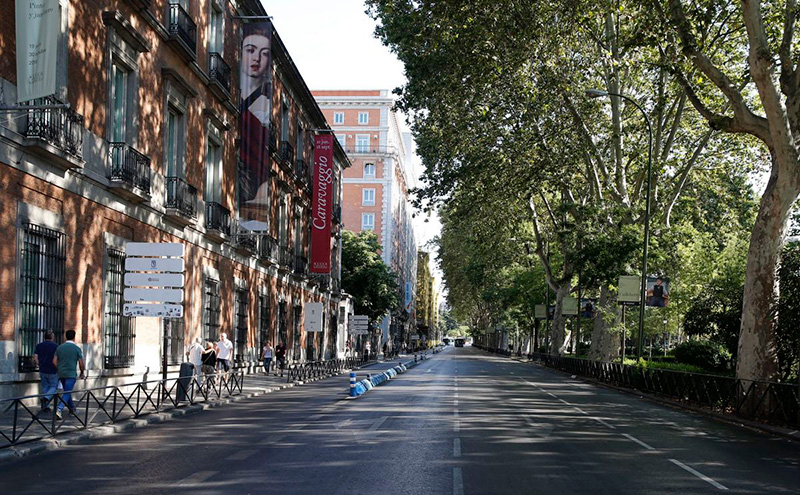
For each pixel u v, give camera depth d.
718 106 30.67
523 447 11.87
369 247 69.38
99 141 18.45
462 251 77.38
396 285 71.06
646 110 36.16
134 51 20.47
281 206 40.12
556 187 35.59
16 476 9.02
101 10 18.42
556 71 28.20
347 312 63.69
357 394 22.47
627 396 26.44
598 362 35.47
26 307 15.45
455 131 33.09
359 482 8.71
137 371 21.06
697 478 9.51
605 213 33.28
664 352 59.78
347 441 12.31
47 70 13.52
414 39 29.22
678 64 20.20
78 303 17.53
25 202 15.14
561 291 54.06
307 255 48.41
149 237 21.89
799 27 21.25
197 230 25.91
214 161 28.77
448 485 8.59
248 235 30.75
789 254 21.02
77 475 9.11
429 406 19.09
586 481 9.05
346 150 94.75
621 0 23.41
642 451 11.89
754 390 17.36
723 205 41.84
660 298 30.16
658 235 33.47
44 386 14.30
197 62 25.69
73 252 17.27
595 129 33.62
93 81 18.03
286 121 40.88
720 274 42.31
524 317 78.94
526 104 29.59
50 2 13.56
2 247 14.30
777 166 17.95
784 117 17.27
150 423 14.92
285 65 38.09
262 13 33.12
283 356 34.84
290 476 9.08
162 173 22.73
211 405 18.72
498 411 18.05
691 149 36.31
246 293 33.06
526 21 25.30
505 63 27.12
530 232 56.53
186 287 24.91
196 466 9.78
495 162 32.81
